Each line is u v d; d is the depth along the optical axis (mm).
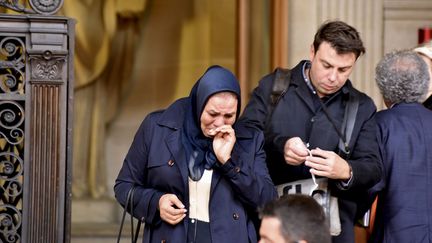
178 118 11297
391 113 12125
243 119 11875
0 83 12203
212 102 10781
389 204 11969
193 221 11039
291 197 8273
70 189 12281
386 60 12250
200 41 22203
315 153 11375
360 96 11977
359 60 19359
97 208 21984
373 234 12281
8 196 12250
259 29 20203
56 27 12180
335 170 11312
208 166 11062
